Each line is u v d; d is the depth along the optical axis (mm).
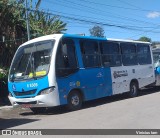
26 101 13312
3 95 19172
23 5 24188
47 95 12844
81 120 11086
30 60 13609
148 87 20750
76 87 13883
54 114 13242
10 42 23375
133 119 10648
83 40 14609
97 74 15070
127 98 17016
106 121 10555
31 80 13211
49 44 13367
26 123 11477
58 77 13141
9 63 23391
